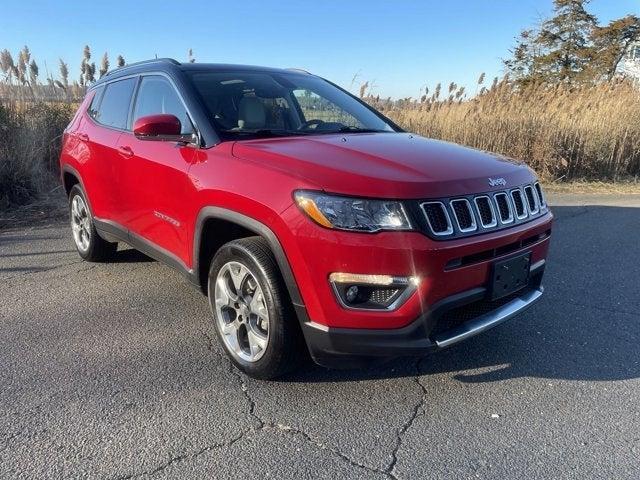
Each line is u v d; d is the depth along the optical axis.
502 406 3.02
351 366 2.85
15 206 7.72
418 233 2.66
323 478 2.43
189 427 2.77
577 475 2.46
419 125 12.15
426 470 2.49
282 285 2.92
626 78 15.41
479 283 2.92
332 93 4.63
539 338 3.87
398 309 2.69
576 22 33.59
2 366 3.35
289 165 2.94
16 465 2.46
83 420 2.81
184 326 3.95
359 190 2.68
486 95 13.07
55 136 8.94
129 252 5.69
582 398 3.11
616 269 5.43
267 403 3.00
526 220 3.23
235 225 3.29
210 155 3.36
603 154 11.85
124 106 4.55
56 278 4.93
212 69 4.18
